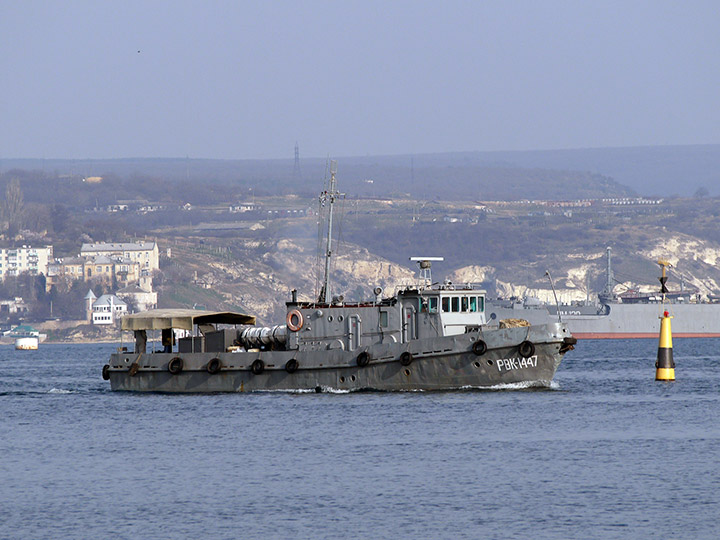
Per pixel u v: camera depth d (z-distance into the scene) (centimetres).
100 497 15675
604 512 14188
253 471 17362
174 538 13362
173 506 15000
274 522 14012
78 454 19662
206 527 13838
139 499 15488
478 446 19262
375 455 18538
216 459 18575
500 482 16112
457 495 15325
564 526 13562
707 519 13750
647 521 13700
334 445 19650
